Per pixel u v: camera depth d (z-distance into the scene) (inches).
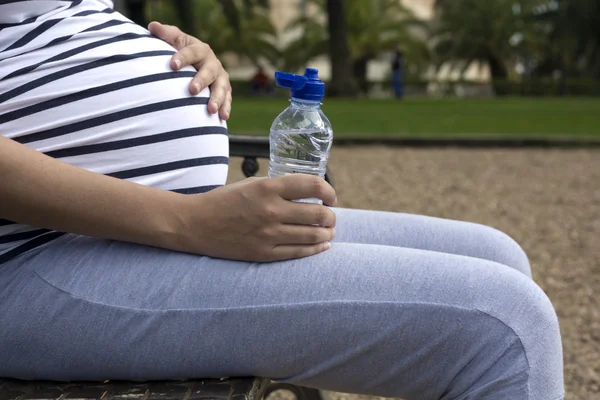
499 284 41.6
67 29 48.8
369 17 1346.0
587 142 401.4
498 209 241.9
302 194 42.6
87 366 44.0
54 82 46.4
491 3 1482.5
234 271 43.3
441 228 61.4
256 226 42.7
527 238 203.3
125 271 43.9
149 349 43.1
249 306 42.2
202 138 52.6
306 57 1360.7
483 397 40.7
